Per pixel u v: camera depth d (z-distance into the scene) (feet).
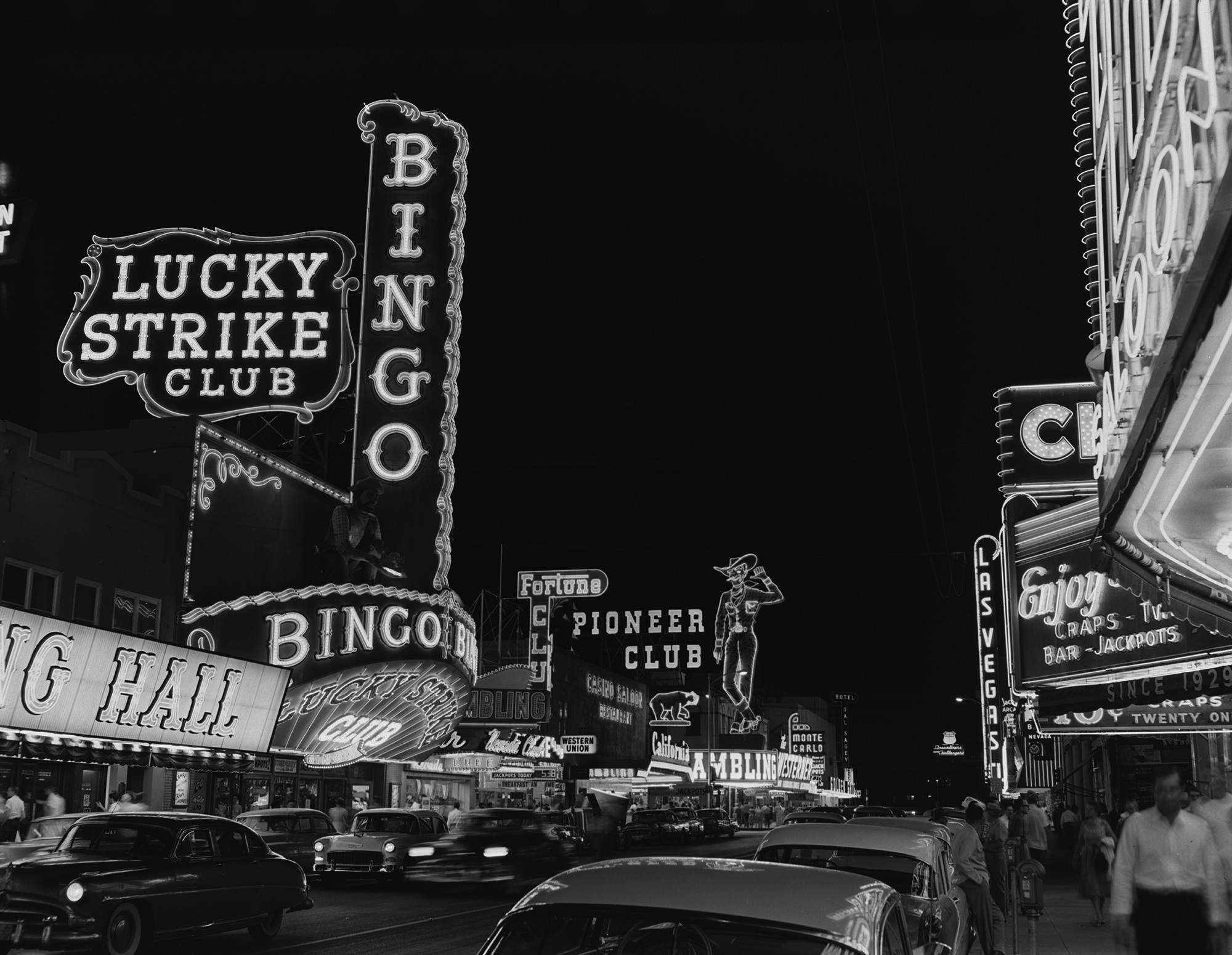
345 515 111.96
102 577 86.99
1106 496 34.47
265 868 50.88
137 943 44.14
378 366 120.06
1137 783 111.65
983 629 143.54
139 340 115.24
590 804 129.80
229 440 100.99
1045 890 84.02
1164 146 24.09
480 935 53.01
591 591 192.03
